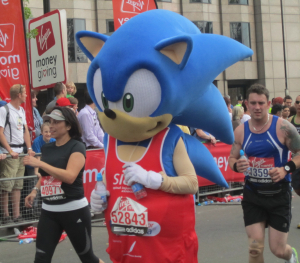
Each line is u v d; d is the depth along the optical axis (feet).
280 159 11.53
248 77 87.15
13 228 19.03
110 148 10.36
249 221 11.80
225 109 11.34
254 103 11.46
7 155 17.97
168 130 9.96
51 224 11.55
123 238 9.89
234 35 86.17
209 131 11.35
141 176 9.33
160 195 9.68
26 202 12.96
